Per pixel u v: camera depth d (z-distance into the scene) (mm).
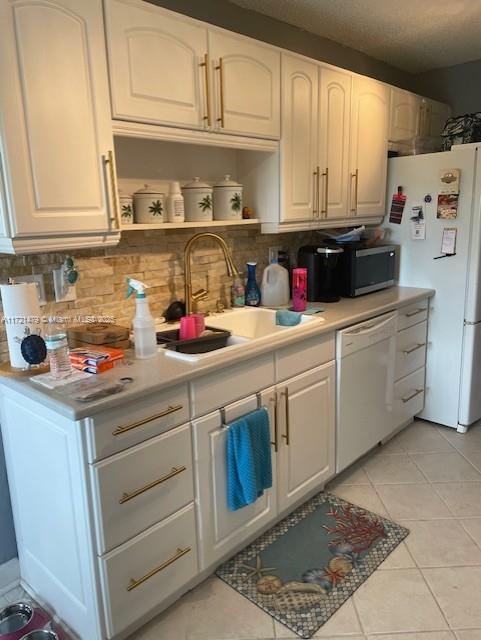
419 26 2785
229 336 2123
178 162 2268
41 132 1472
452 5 2498
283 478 2123
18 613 1745
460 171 2762
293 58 2291
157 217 2020
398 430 3084
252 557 2018
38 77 1444
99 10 1562
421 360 3057
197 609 1771
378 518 2246
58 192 1534
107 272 2041
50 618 1731
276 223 2426
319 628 1678
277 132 2271
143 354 1768
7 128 1397
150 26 1705
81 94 1551
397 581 1873
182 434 1649
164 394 1571
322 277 2711
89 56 1555
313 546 2072
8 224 1447
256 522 2014
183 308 2297
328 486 2510
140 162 2115
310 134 2455
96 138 1610
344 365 2359
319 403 2258
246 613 1751
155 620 1731
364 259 2824
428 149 3195
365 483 2529
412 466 2684
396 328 2732
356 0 2426
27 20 1401
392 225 3109
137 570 1571
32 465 1655
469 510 2295
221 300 2551
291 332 2066
